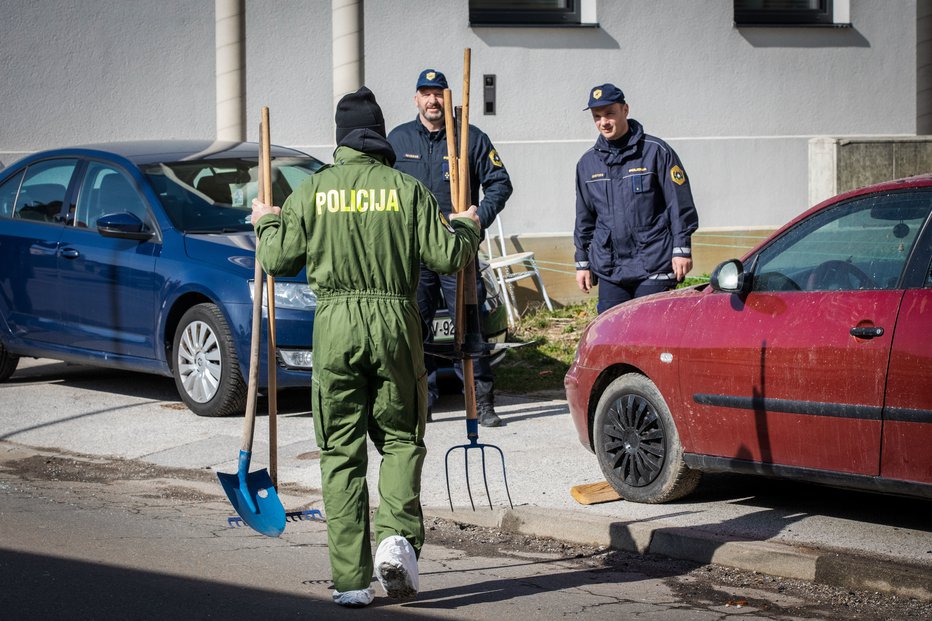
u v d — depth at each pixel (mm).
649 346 12898
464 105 10734
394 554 9250
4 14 24984
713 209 27391
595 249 15555
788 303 11727
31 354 20422
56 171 20422
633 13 26938
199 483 14656
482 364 17109
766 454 11836
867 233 11430
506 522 12695
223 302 17438
